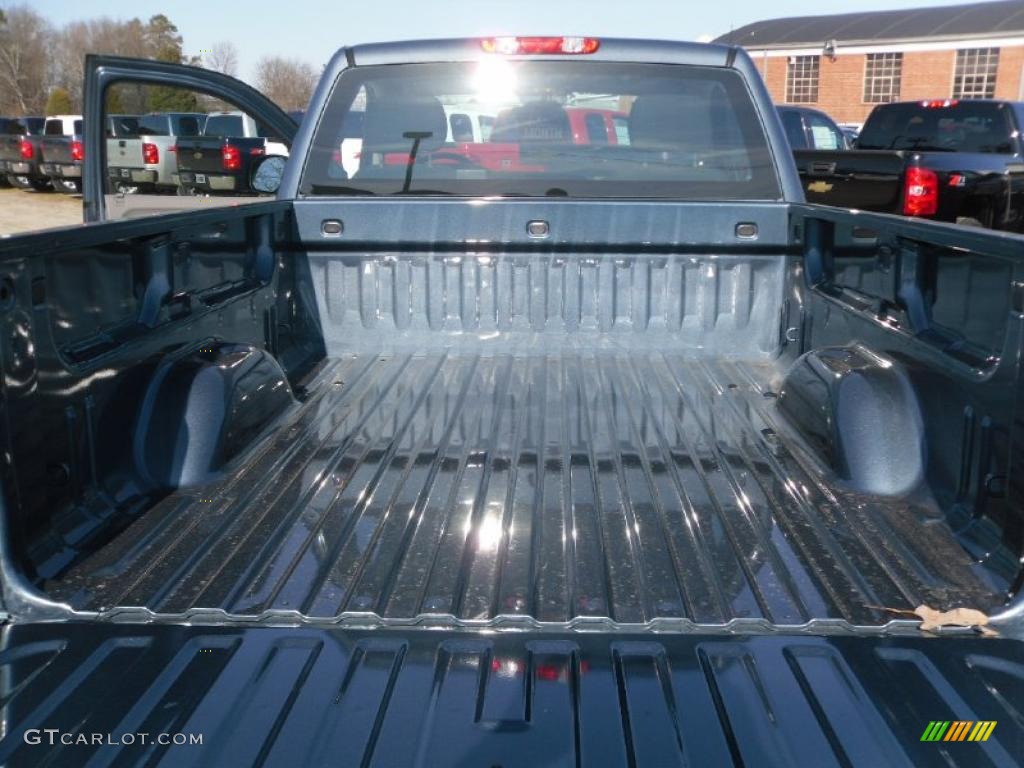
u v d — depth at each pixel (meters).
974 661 1.73
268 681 1.67
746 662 1.73
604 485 2.53
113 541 2.19
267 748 1.50
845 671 1.70
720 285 3.59
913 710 1.59
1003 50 34.81
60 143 23.27
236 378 2.73
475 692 1.64
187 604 1.94
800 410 2.85
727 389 3.29
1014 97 34.94
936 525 2.25
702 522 2.32
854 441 2.51
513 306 3.63
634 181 3.69
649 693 1.64
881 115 12.42
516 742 1.51
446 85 3.69
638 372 3.46
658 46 3.63
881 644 1.79
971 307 2.19
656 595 1.98
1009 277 1.99
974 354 2.16
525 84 3.66
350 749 1.50
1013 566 1.92
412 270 3.62
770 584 2.02
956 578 2.03
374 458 2.71
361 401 3.17
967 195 10.43
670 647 1.79
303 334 3.67
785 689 1.65
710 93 3.65
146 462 2.48
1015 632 1.83
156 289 2.62
